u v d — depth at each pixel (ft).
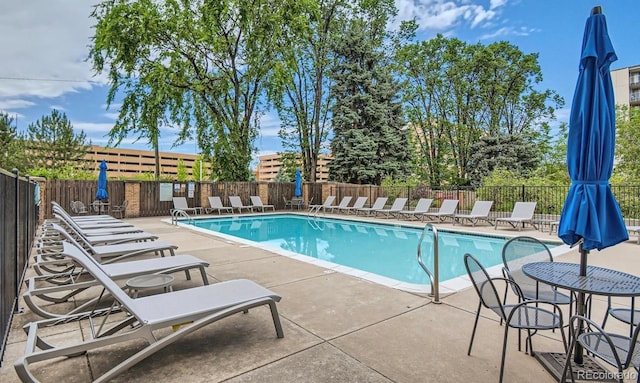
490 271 16.35
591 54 7.89
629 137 58.39
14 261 11.37
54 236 21.11
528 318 8.07
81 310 11.39
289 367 8.08
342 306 12.04
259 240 34.32
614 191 35.58
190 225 36.96
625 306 11.92
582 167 7.97
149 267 12.64
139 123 55.21
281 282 14.97
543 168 68.59
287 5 53.72
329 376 7.70
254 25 53.16
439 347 9.05
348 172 69.82
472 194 46.60
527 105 79.71
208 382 7.46
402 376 7.70
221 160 58.70
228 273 16.48
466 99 78.64
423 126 82.12
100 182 41.11
